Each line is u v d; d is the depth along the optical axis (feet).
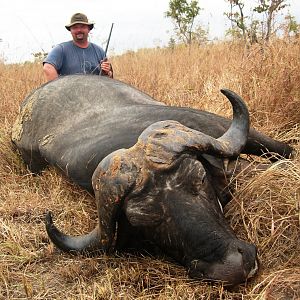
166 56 19.44
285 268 6.12
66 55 13.93
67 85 10.18
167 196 5.89
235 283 5.49
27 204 9.02
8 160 11.14
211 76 13.88
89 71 14.11
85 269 6.73
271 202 6.92
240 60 13.03
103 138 8.04
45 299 6.32
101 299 6.12
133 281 6.37
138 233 6.48
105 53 14.35
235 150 6.66
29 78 16.39
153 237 6.11
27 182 10.15
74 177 8.24
